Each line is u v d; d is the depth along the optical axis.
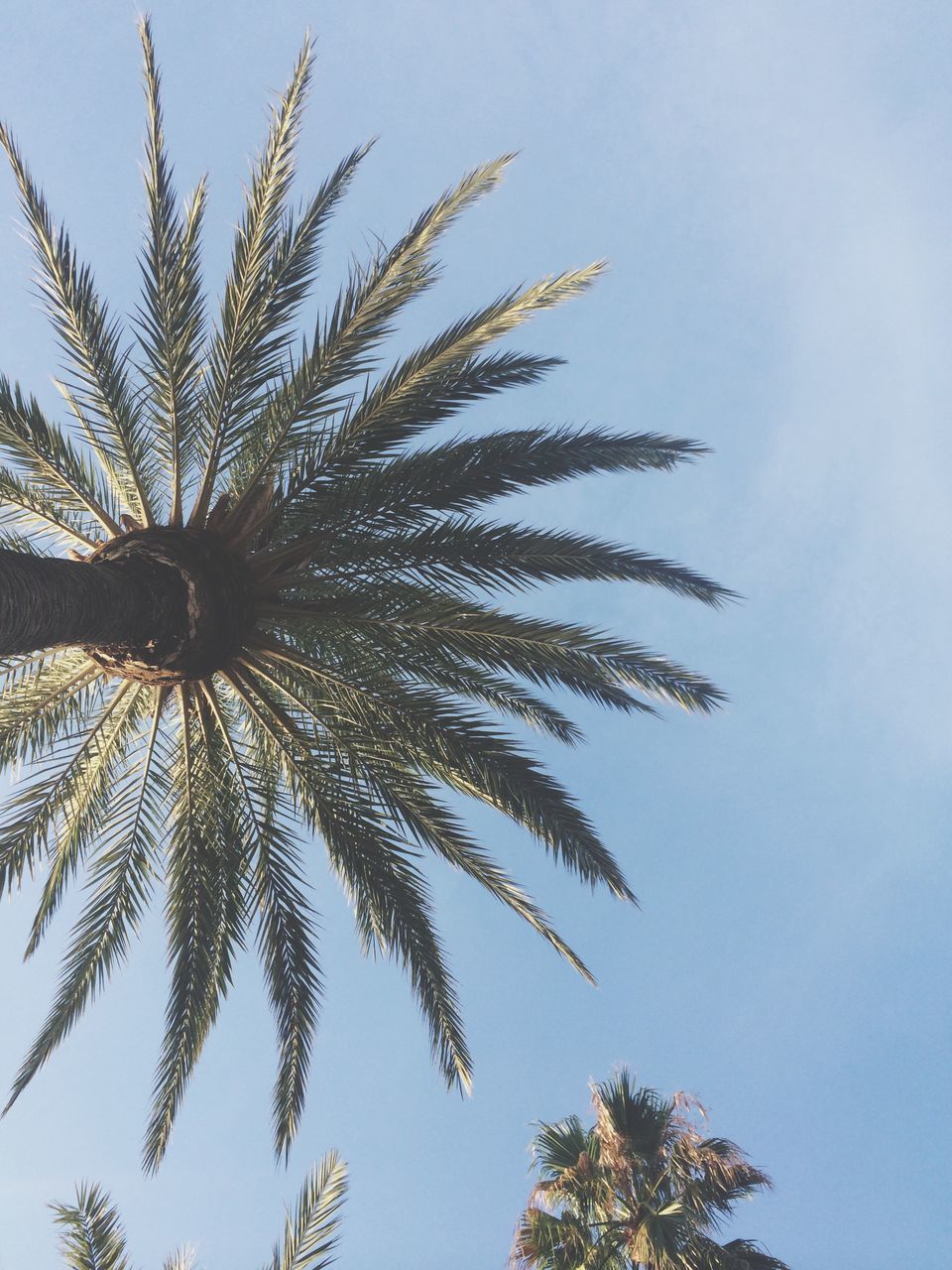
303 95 9.12
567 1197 12.82
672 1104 13.08
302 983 10.52
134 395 9.94
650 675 10.70
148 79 8.84
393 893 10.48
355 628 10.12
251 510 10.06
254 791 10.73
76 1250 10.57
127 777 10.90
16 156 8.88
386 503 9.91
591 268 9.55
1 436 9.52
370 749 10.30
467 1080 10.22
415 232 9.28
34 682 10.59
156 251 9.10
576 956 10.25
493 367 10.60
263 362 9.54
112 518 10.34
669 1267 11.33
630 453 10.99
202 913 10.79
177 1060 10.46
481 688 11.34
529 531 10.30
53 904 10.97
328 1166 10.73
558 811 9.85
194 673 9.32
